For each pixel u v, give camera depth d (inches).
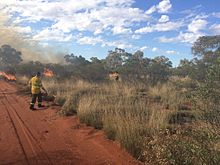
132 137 404.8
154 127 427.8
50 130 538.3
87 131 509.4
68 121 586.6
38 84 760.3
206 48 875.4
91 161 381.4
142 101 672.4
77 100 739.4
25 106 796.0
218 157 259.8
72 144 453.4
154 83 1256.8
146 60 1536.7
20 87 1333.7
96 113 575.8
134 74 1481.3
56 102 821.9
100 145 437.1
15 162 380.8
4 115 674.2
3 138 488.4
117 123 460.8
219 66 284.7
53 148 434.9
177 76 1300.4
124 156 387.9
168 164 297.4
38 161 383.2
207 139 271.1
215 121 283.6
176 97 738.2
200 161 264.1
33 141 470.9
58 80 1439.5
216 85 285.9
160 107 613.6
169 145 306.0
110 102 671.8
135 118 468.1
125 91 908.0
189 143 283.3
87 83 1178.6
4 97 989.2
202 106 289.7
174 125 452.1
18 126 569.0
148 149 353.1
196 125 306.3
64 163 375.6
